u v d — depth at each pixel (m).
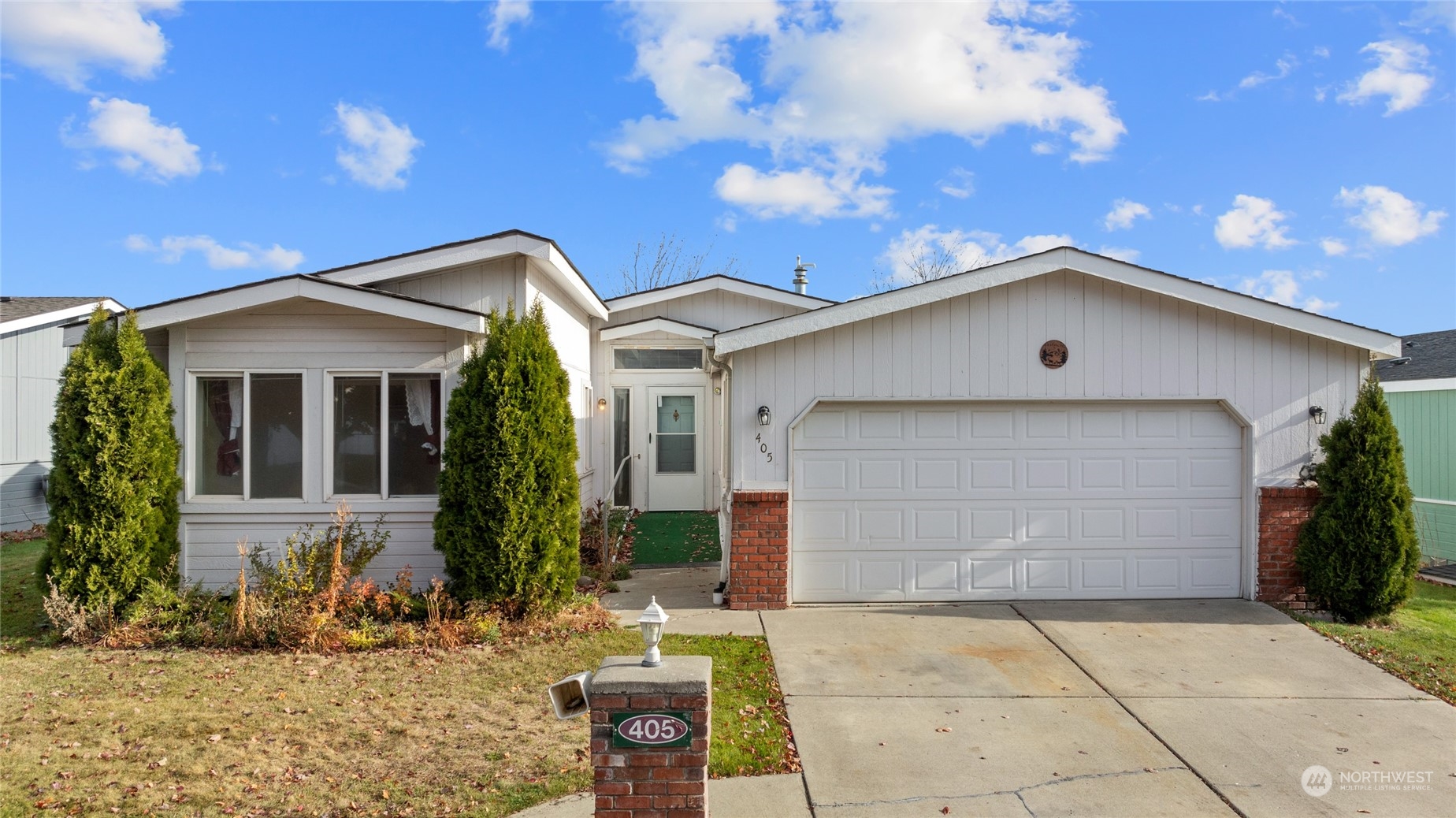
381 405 9.09
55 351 16.55
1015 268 8.84
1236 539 9.30
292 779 5.00
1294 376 9.10
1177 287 8.84
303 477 9.02
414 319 8.71
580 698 4.11
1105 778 5.13
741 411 9.01
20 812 4.57
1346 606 8.56
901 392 9.05
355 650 7.43
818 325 8.81
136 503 7.97
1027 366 9.07
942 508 9.23
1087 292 9.08
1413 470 14.09
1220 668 7.13
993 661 7.26
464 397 8.16
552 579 8.14
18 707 6.10
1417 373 14.53
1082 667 7.15
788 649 7.53
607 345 15.44
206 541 8.95
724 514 9.88
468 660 7.18
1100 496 9.28
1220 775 5.18
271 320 9.02
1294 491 9.05
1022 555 9.26
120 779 4.97
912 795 4.89
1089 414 9.28
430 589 8.73
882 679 6.82
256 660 7.17
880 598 9.20
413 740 5.57
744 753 5.41
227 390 9.12
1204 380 9.09
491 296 9.77
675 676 3.90
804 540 9.16
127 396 8.00
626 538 13.12
